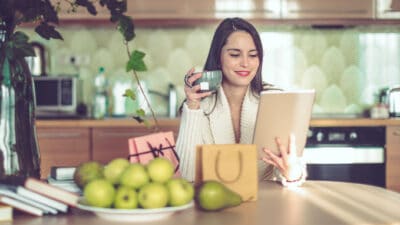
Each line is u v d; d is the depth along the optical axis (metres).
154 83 4.41
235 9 4.09
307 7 4.10
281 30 4.43
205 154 1.39
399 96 4.12
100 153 3.81
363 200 1.45
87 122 3.78
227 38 1.98
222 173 1.40
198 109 1.70
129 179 1.20
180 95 4.41
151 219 1.19
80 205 1.21
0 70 1.39
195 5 4.08
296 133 1.65
